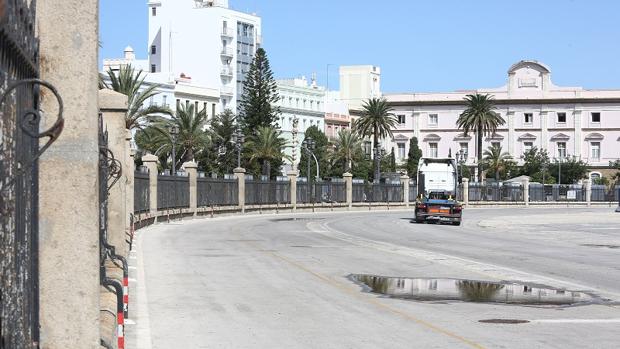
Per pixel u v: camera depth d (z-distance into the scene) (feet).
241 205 229.66
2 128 18.21
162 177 166.50
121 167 54.80
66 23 25.94
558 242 130.00
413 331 45.57
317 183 281.33
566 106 499.10
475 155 511.40
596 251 110.73
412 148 500.74
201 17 433.48
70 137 26.32
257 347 40.63
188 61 435.12
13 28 18.47
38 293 25.21
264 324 47.39
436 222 200.23
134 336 42.83
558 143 501.56
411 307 55.01
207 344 41.14
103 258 46.21
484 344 41.83
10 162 19.36
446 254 101.65
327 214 254.27
